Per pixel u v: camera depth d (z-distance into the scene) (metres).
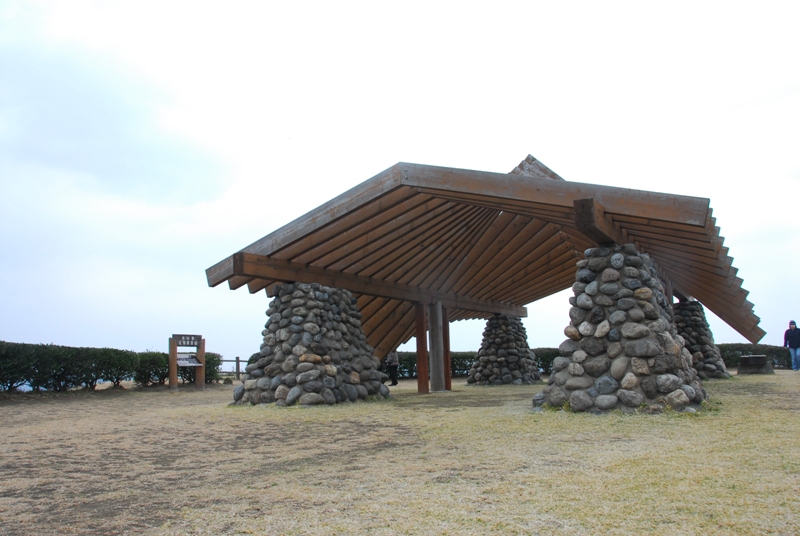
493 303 14.24
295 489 3.24
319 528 2.54
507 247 11.77
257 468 3.87
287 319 8.55
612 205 5.75
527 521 2.55
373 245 8.89
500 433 4.96
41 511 2.93
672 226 5.80
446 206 8.48
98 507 2.98
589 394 6.01
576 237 9.39
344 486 3.27
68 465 4.11
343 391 8.40
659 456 3.74
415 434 5.16
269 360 8.50
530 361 15.23
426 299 11.59
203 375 13.95
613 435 4.63
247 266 7.88
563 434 4.77
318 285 8.91
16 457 4.45
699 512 2.60
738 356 19.81
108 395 11.28
